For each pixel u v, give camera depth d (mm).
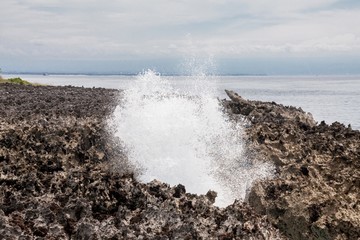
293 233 12492
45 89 41250
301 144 16625
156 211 9086
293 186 13211
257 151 17000
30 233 7805
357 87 168000
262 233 8539
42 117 18328
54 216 8586
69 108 22562
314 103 73125
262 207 13250
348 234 11625
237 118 22172
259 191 13625
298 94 106688
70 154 13750
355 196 12625
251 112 23938
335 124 21094
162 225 8633
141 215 9109
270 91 124375
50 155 13203
